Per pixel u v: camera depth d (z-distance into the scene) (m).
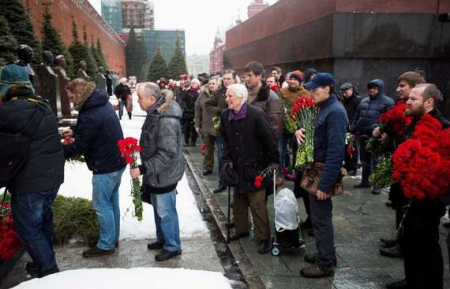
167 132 3.69
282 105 5.18
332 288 3.47
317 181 3.52
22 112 3.03
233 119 4.05
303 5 14.50
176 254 4.04
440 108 11.77
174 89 15.03
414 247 3.16
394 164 3.00
